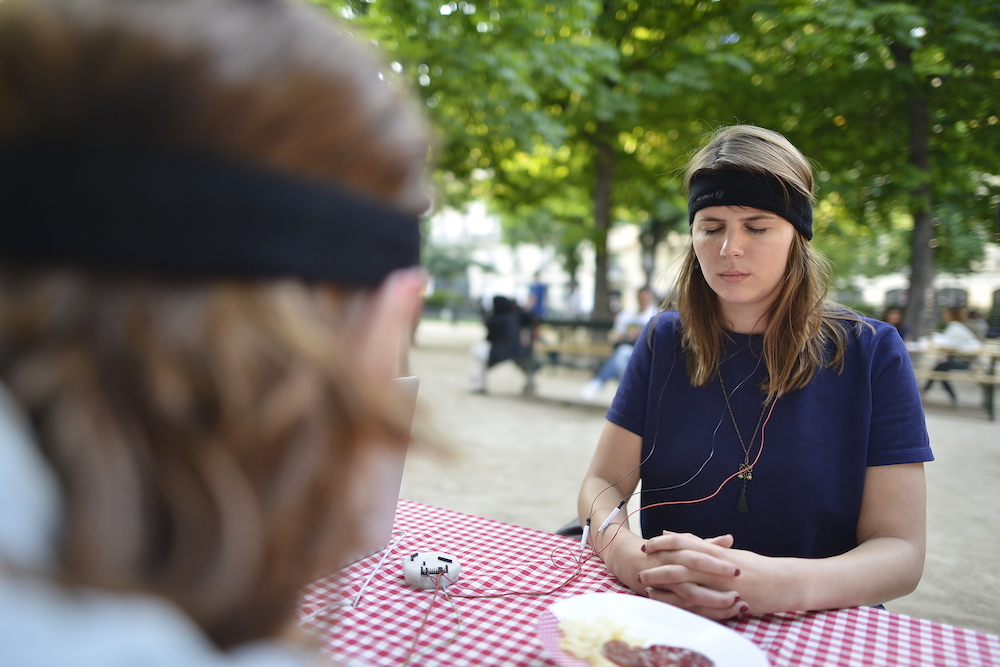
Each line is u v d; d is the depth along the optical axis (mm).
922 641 959
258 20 351
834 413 1352
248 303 320
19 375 293
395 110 396
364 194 371
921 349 9078
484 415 7004
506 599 1055
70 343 297
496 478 4508
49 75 303
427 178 431
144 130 304
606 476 1501
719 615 1000
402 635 929
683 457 1438
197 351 304
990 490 4496
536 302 15203
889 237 19594
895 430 1312
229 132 317
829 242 16781
